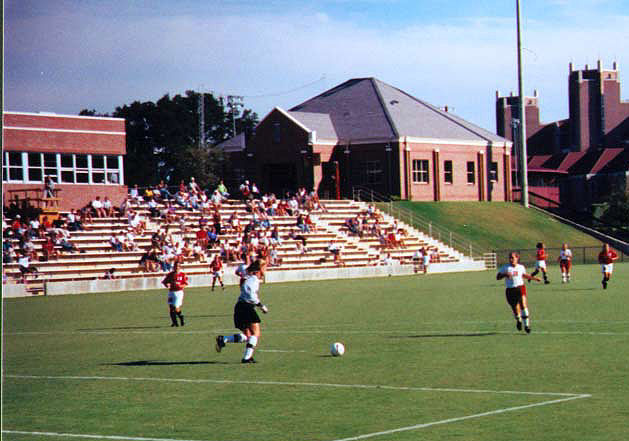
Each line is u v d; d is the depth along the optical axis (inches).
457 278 2534.5
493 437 503.2
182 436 534.6
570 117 6146.7
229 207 3036.4
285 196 3784.5
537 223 3868.1
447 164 3959.2
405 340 1007.6
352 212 3312.0
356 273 2751.0
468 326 1141.1
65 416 609.9
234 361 876.6
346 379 733.9
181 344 1049.5
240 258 2645.2
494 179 4170.8
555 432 510.6
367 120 3887.8
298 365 828.6
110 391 713.6
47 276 2258.9
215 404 639.1
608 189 5265.8
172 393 693.3
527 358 818.8
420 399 631.2
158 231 2544.3
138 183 5536.4
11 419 601.9
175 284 1279.5
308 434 528.7
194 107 5930.1
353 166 3833.7
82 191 2834.6
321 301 1706.4
